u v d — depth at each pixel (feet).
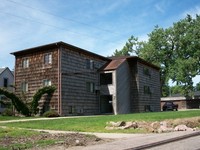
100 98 140.87
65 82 119.85
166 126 63.93
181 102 240.73
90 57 137.39
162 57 237.66
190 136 49.75
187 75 223.71
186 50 229.04
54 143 42.32
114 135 53.42
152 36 241.35
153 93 171.12
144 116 80.94
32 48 125.49
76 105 124.57
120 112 140.67
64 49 121.49
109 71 139.54
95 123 70.44
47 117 109.91
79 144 41.45
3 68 181.98
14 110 122.21
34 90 125.59
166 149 35.53
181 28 234.99
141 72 157.79
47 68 122.42
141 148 37.17
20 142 43.34
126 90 149.07
